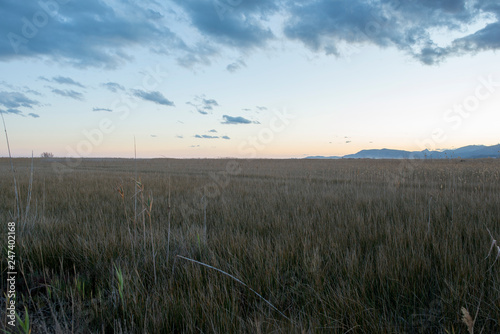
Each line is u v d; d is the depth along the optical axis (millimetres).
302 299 2408
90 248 3408
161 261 3133
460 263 2701
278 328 1887
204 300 2262
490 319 1992
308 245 3299
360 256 3006
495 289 2170
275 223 4574
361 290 2348
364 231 3852
